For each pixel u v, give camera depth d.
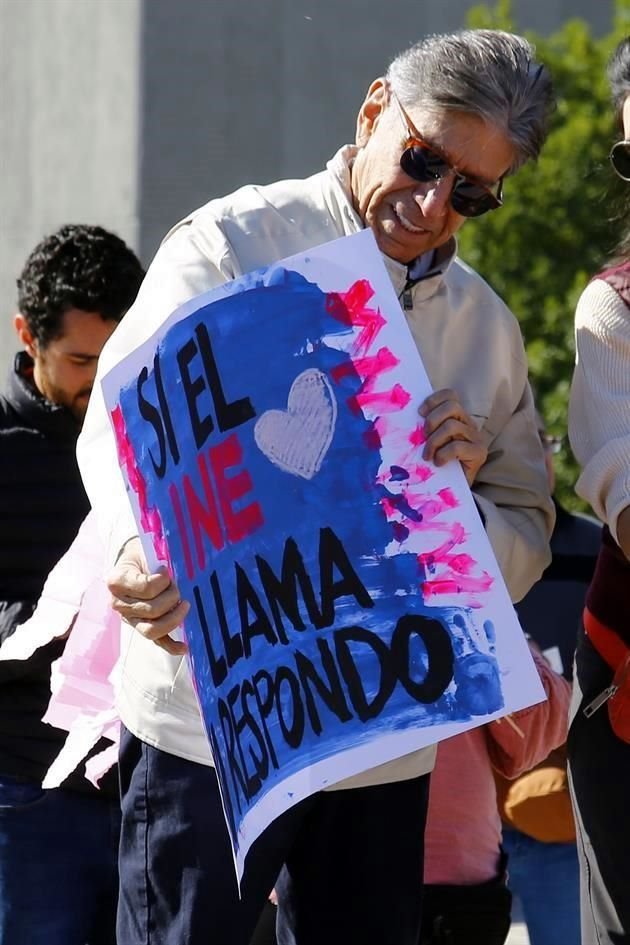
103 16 14.87
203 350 4.31
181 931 4.50
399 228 4.51
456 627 4.18
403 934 4.73
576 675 4.81
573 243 12.07
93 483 4.58
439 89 4.36
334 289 4.26
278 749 4.20
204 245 4.61
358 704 4.18
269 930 5.61
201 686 4.34
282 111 14.40
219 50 14.32
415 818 4.76
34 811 5.50
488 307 4.89
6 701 5.52
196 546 4.34
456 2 14.84
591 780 4.70
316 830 4.69
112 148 14.75
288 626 4.24
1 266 16.19
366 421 4.25
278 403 4.27
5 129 16.38
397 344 4.24
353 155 4.70
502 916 5.64
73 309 5.57
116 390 4.46
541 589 6.32
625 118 4.56
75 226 5.83
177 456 4.35
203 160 14.34
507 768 5.69
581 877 4.88
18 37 16.17
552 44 13.03
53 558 5.66
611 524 4.48
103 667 5.12
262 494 4.27
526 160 4.54
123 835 4.69
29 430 5.67
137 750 4.65
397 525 4.22
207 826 4.51
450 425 4.21
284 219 4.65
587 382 4.61
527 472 4.99
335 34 14.54
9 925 5.45
